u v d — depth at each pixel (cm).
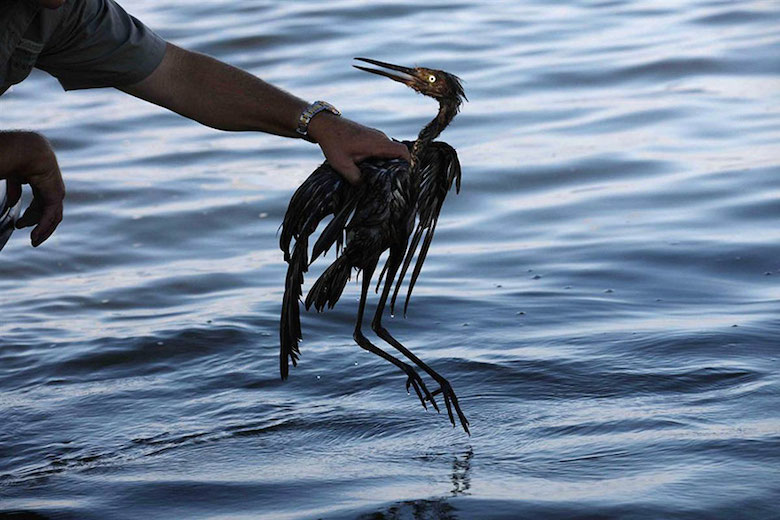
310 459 1574
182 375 1962
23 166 1570
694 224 2739
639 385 1773
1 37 1409
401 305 2256
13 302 2489
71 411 1828
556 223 2825
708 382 1769
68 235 2922
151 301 2475
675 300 2244
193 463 1584
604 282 2380
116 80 1522
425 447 1589
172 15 5200
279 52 4597
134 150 3638
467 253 2636
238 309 2322
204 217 3023
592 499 1362
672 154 3275
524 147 3416
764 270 2408
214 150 3597
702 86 3909
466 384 1830
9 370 2034
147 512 1415
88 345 2125
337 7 5169
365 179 1366
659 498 1355
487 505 1357
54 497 1481
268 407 1794
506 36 4678
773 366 1822
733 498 1350
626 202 2938
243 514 1388
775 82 3906
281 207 3084
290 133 1488
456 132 3606
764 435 1538
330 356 1997
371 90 4053
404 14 5066
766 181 2986
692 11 4875
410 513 1349
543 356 1922
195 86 1533
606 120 3628
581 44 4506
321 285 1377
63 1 1405
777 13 4700
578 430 1611
